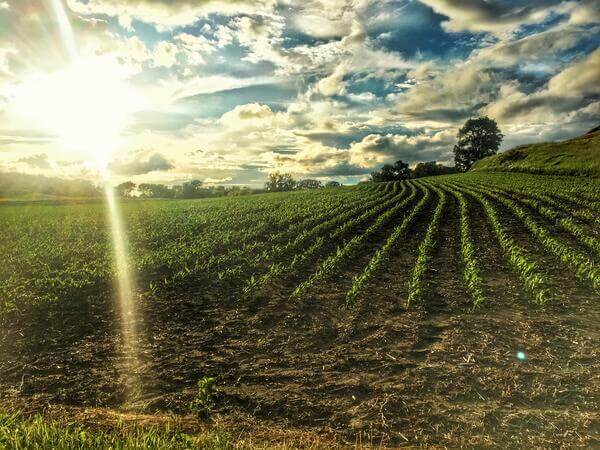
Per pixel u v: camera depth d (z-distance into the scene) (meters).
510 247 17.48
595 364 8.32
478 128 126.62
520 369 8.24
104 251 21.95
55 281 15.61
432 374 8.26
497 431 6.48
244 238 23.62
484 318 10.98
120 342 10.46
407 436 6.49
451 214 30.14
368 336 10.20
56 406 7.66
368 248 20.73
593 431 6.34
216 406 7.48
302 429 6.77
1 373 9.07
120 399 7.90
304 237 23.16
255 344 10.07
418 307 12.02
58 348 10.23
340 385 8.03
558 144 76.69
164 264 18.23
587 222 23.55
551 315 11.02
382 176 144.62
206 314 12.21
